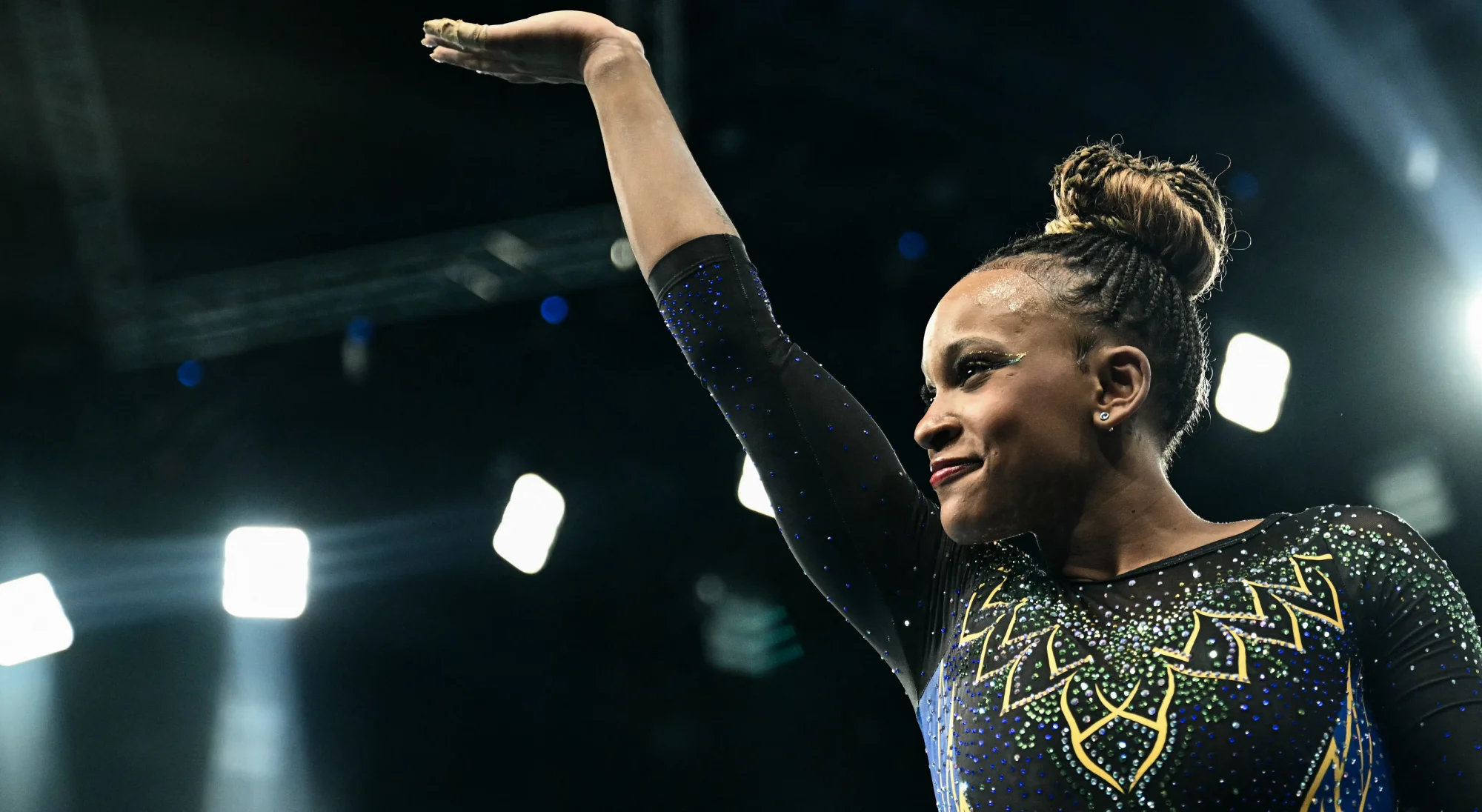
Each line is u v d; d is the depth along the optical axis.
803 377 1.78
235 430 9.39
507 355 9.27
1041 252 1.72
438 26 2.04
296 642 9.38
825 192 7.88
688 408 9.26
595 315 8.94
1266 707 1.40
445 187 8.12
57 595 9.14
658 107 1.92
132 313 8.68
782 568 9.01
